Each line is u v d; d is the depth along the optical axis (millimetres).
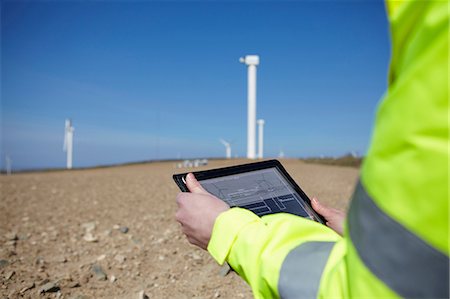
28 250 4551
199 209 1329
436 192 725
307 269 1074
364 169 854
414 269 776
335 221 1749
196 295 3465
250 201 1721
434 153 715
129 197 8875
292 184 1828
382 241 798
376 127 823
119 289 3541
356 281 854
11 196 8734
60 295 3289
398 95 764
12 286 3383
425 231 751
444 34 719
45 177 15234
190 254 4477
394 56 865
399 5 815
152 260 4316
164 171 22344
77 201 8219
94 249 4699
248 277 1185
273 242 1160
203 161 29750
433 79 718
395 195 770
